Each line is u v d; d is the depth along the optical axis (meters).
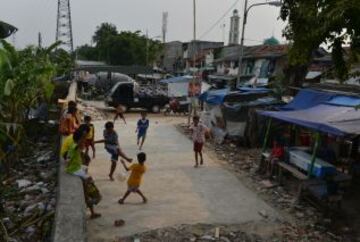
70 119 14.18
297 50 8.74
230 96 20.58
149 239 8.88
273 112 14.06
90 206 9.79
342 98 14.30
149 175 13.88
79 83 47.22
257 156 17.08
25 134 16.22
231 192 12.28
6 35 13.87
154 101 34.28
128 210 10.52
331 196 10.62
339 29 7.70
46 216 9.38
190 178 13.65
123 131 22.55
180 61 74.38
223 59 51.84
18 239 8.82
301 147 14.92
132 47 77.06
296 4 8.58
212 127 21.47
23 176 13.48
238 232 9.39
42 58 16.00
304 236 9.32
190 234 9.19
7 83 10.96
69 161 9.70
